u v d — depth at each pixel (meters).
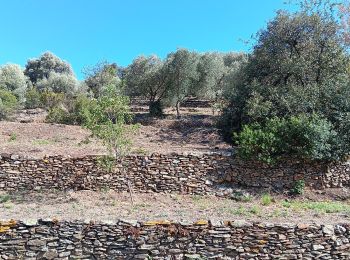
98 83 30.16
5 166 12.01
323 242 8.71
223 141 18.34
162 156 12.60
